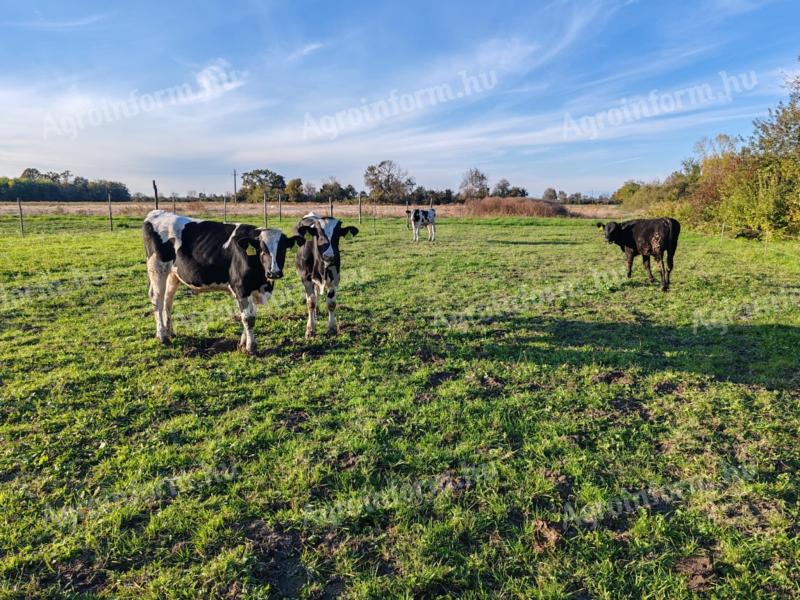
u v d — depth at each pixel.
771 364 6.46
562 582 2.94
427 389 5.77
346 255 17.42
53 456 4.26
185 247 7.02
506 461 4.23
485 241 23.05
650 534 3.34
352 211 45.81
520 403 5.31
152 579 2.97
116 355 6.80
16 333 7.70
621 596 2.84
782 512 3.54
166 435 4.64
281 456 4.26
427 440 4.54
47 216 32.19
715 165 34.88
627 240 12.53
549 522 3.46
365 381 5.99
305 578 3.01
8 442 4.44
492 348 7.21
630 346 7.32
